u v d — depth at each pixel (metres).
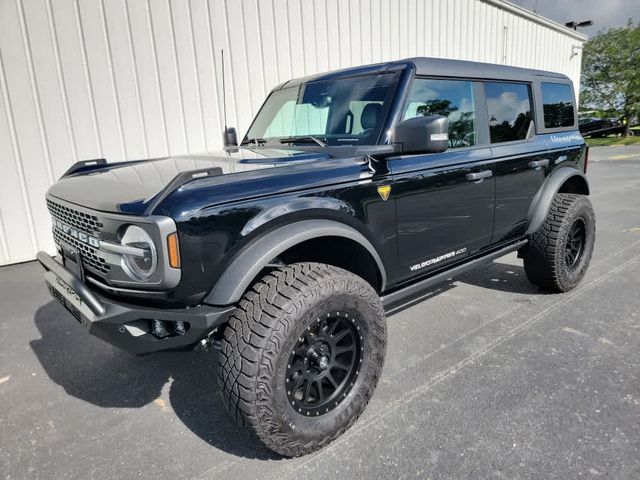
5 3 5.14
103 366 3.20
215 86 6.72
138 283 1.98
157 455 2.28
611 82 28.39
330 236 2.44
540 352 3.09
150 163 2.90
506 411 2.48
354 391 2.37
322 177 2.33
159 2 6.08
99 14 5.70
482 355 3.09
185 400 2.76
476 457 2.15
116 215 1.99
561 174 3.94
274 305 2.04
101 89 5.84
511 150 3.46
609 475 2.01
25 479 2.14
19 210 5.58
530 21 13.98
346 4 8.20
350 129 2.86
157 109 6.28
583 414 2.43
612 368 2.86
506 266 4.98
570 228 3.88
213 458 2.24
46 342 3.57
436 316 3.75
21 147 5.47
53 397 2.83
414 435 2.32
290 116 3.35
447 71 3.00
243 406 2.02
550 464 2.08
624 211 7.62
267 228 2.13
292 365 2.16
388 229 2.64
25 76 5.37
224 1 6.62
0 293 4.68
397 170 2.64
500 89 3.46
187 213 1.91
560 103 4.14
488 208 3.29
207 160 2.73
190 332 2.02
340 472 2.10
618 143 24.88
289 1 7.33
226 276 2.05
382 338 2.44
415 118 2.42
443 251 3.04
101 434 2.46
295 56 7.55
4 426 2.55
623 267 4.77
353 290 2.26
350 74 3.08
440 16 10.41
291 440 2.13
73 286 2.14
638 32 26.97
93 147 5.90
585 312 3.70
